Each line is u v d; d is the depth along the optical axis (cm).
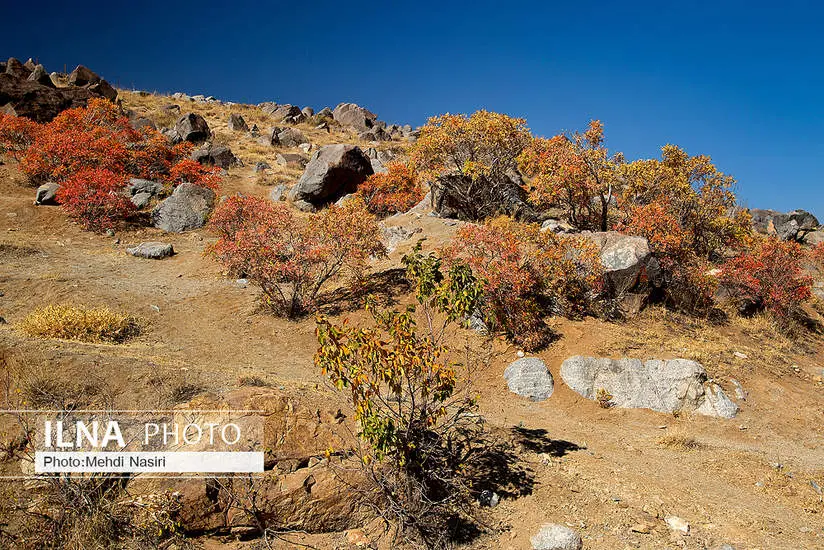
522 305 1234
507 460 755
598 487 714
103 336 1028
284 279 1342
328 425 648
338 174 2583
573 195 1836
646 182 1850
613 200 2302
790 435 983
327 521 577
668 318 1397
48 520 504
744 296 1574
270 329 1237
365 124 5678
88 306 1212
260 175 3098
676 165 1953
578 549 575
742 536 628
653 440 916
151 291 1409
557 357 1168
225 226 1597
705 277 1473
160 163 2675
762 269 1574
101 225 1984
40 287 1295
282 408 635
